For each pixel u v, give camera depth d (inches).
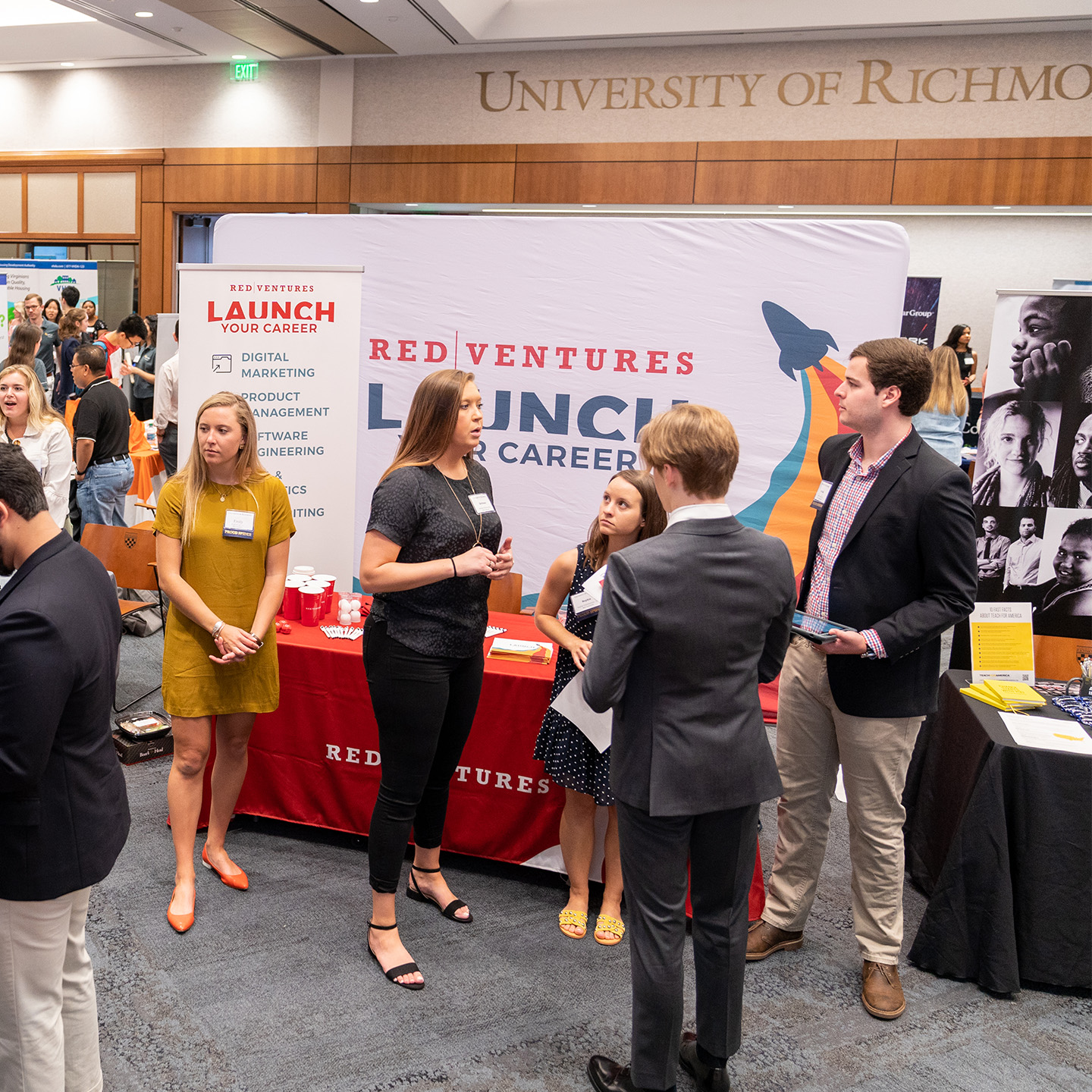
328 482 135.4
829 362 147.6
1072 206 275.1
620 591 62.6
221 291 127.1
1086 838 87.3
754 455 152.6
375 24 288.0
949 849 91.7
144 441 239.9
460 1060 77.0
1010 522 123.3
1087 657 106.5
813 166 291.3
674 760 63.9
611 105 304.3
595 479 157.9
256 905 98.6
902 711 83.1
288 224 163.9
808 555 90.9
